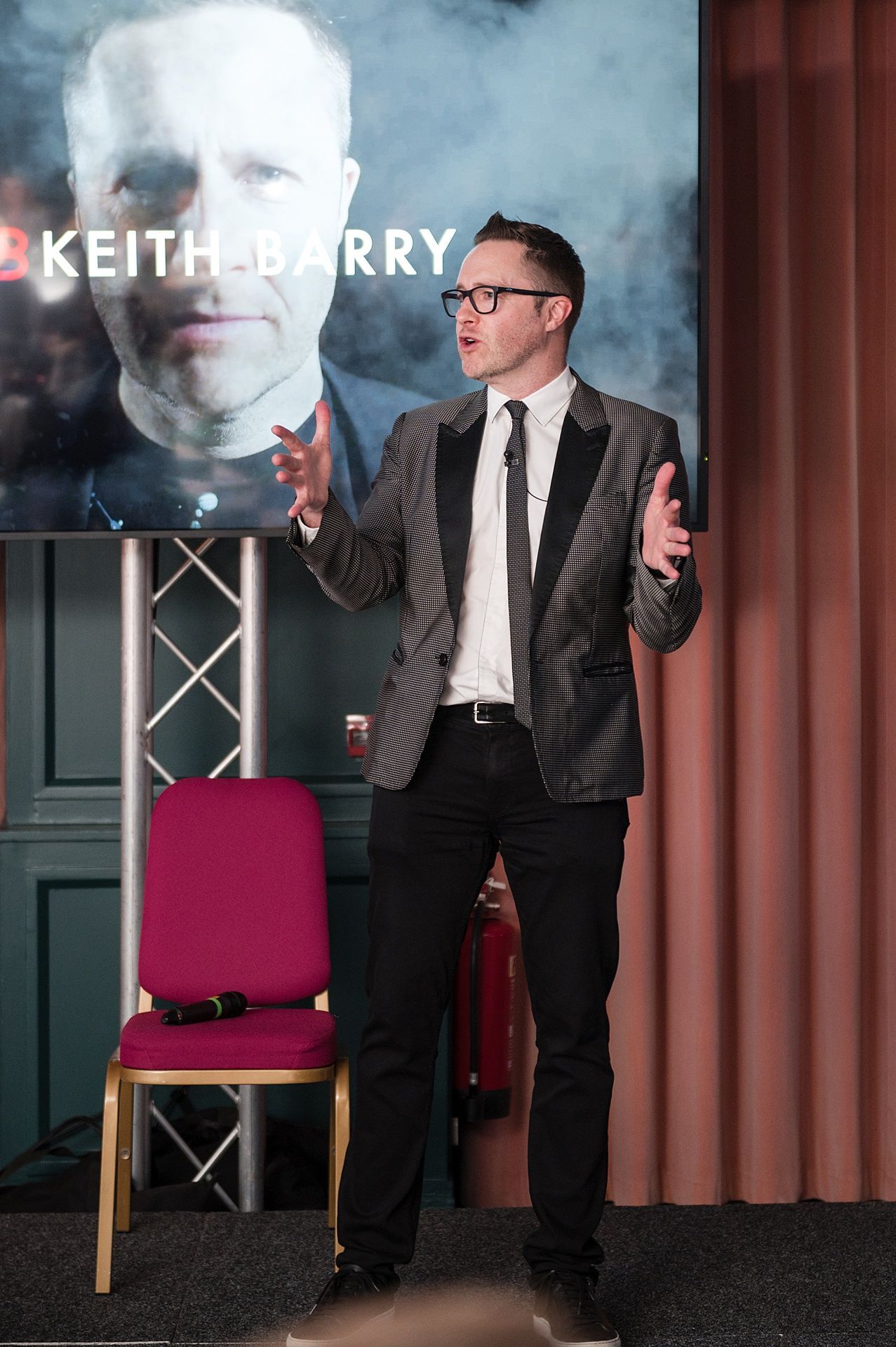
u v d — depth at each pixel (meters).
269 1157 5.45
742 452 5.76
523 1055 5.77
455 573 3.78
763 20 5.65
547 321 3.91
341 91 5.18
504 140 5.18
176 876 4.77
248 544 5.30
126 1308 4.16
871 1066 5.89
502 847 3.88
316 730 5.89
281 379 5.21
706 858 5.65
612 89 5.16
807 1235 4.87
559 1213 3.76
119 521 5.20
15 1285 4.35
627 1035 5.64
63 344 5.18
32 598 5.75
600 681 3.80
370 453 5.23
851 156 5.70
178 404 5.20
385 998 3.79
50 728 5.79
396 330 5.21
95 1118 5.57
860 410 5.86
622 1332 3.98
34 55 5.13
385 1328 3.77
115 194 5.16
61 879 5.71
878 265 5.83
